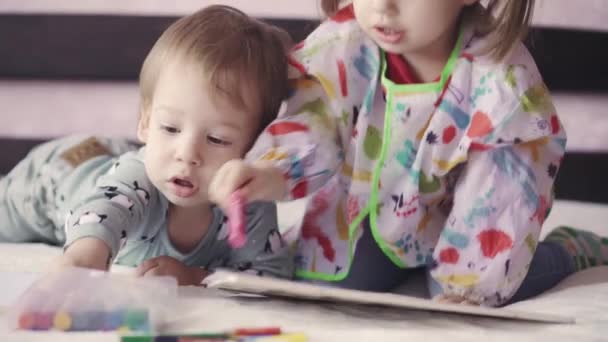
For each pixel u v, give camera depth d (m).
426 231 1.39
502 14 1.32
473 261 1.31
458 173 1.35
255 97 1.28
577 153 2.33
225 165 1.12
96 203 1.18
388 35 1.25
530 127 1.29
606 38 2.31
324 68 1.35
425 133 1.32
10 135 2.40
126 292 0.94
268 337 0.89
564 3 2.32
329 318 1.01
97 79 2.38
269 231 1.36
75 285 0.95
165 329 0.92
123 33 2.35
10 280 1.12
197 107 1.22
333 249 1.40
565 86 2.32
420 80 1.34
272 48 1.34
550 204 1.37
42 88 2.38
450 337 0.94
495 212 1.30
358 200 1.36
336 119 1.35
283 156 1.25
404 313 1.07
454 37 1.34
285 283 0.98
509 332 1.01
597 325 1.08
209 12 1.33
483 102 1.30
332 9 1.45
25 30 2.36
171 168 1.22
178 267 1.23
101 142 1.63
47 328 0.90
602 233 1.80
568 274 1.43
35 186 1.58
